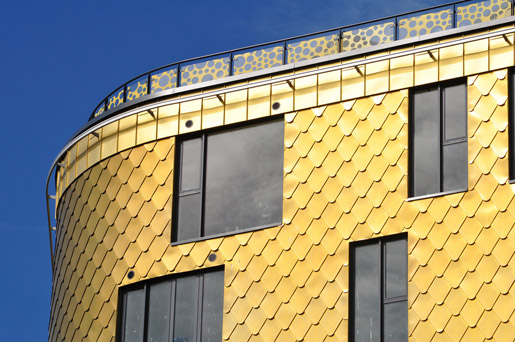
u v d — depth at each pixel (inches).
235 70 1483.8
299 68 1449.3
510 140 1336.1
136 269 1438.2
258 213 1413.6
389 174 1362.0
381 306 1322.6
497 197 1312.7
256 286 1371.8
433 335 1285.7
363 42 1437.0
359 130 1392.7
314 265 1355.8
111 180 1498.5
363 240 1347.2
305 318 1339.8
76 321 1472.7
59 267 1550.2
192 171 1459.2
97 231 1488.7
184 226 1437.0
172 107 1488.7
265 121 1445.6
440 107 1374.3
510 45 1371.8
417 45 1408.7
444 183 1346.0
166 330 1405.0
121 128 1512.1
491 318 1272.1
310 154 1402.6
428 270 1309.1
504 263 1285.7
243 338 1358.3
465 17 1406.3
